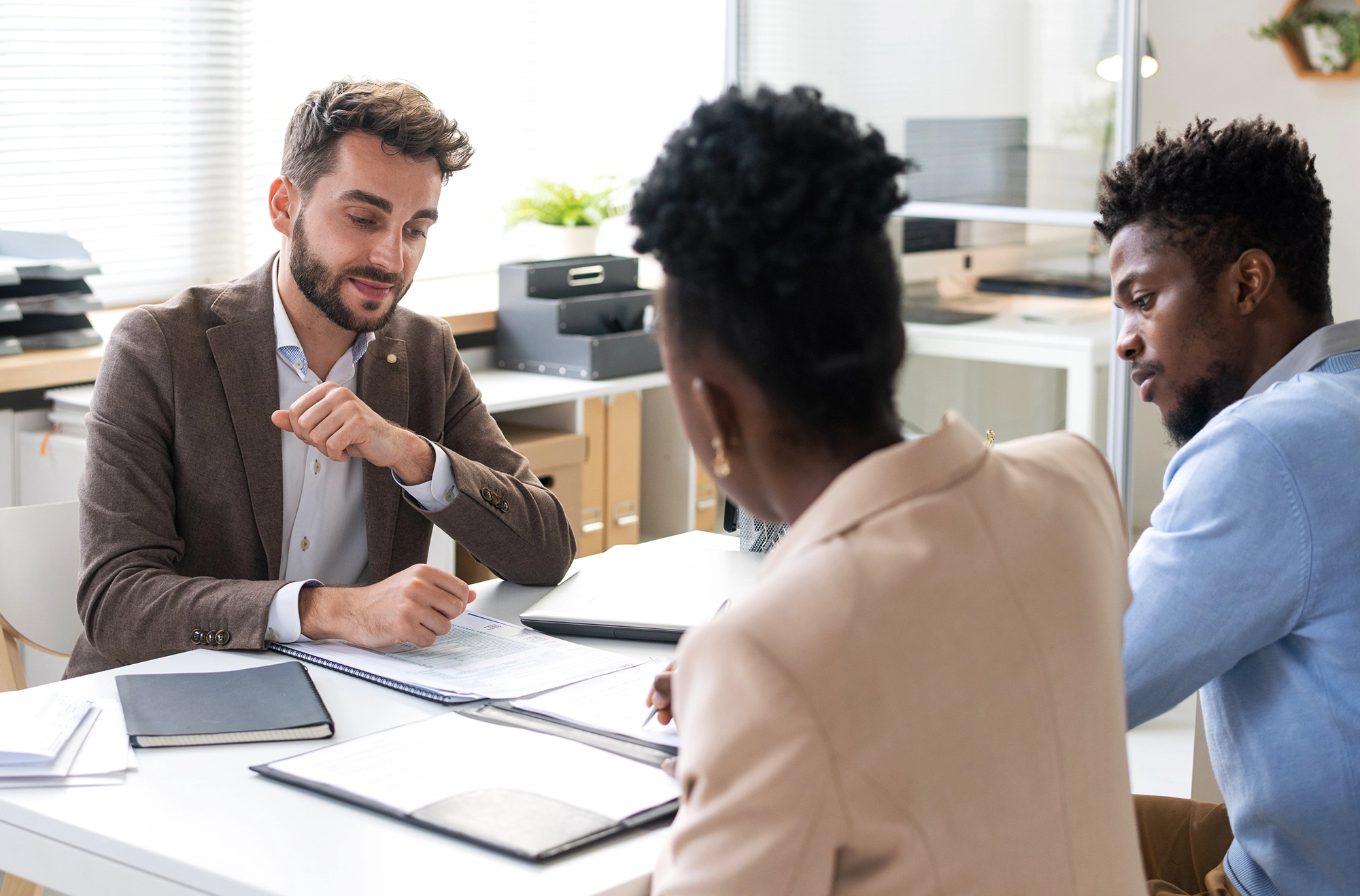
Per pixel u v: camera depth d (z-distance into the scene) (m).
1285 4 3.79
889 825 0.64
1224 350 1.27
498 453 1.91
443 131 1.73
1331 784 1.13
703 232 0.70
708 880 0.64
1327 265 1.28
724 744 0.65
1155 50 4.03
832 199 0.68
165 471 1.67
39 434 2.75
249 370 1.73
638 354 3.55
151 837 0.96
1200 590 1.13
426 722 1.18
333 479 1.79
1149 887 1.33
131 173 3.31
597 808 0.99
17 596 1.83
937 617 0.67
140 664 1.37
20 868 1.03
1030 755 0.69
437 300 3.73
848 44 3.48
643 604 1.59
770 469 0.75
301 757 1.10
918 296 3.49
